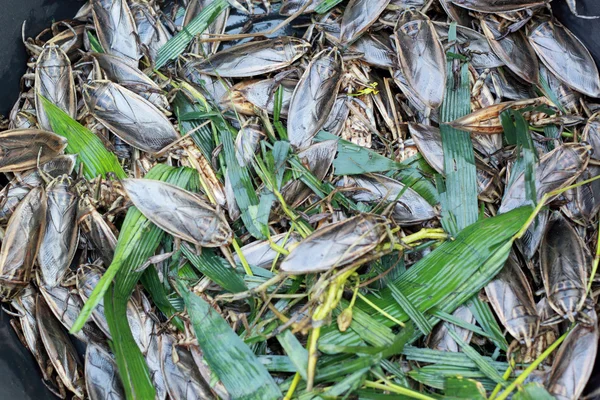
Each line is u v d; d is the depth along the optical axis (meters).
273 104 0.55
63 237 0.51
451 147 0.52
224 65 0.55
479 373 0.48
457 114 0.54
